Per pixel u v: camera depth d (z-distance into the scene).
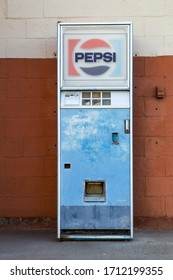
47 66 7.12
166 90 7.07
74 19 7.13
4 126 7.11
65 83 6.33
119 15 7.12
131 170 6.30
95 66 6.33
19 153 7.11
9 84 7.12
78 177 6.32
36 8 7.16
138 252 5.93
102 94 6.34
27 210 7.12
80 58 6.34
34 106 7.11
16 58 7.13
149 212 7.05
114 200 6.31
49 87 7.11
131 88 6.29
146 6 7.12
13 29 7.16
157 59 7.09
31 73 7.12
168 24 7.11
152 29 7.11
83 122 6.34
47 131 7.11
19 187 7.12
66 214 6.34
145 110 7.07
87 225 6.32
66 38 6.35
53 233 6.90
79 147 6.33
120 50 6.32
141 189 7.06
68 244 6.29
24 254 5.86
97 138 6.33
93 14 7.12
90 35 6.35
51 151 7.10
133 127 7.05
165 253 5.89
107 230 6.39
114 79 6.31
